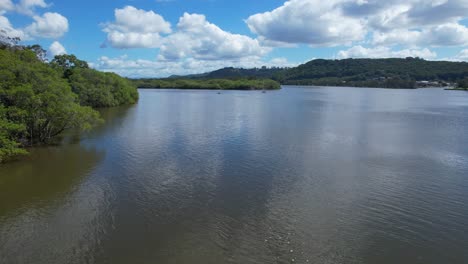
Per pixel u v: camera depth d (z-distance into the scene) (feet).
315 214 63.87
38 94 110.52
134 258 49.42
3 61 111.86
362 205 68.08
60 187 76.13
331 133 145.18
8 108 101.55
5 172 86.38
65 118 118.01
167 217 62.03
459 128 160.66
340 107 276.62
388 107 278.05
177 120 187.11
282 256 50.24
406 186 78.89
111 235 55.47
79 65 284.00
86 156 102.68
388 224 60.39
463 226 60.03
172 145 119.44
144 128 156.97
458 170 91.09
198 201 69.21
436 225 60.29
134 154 105.91
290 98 407.44
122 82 301.63
